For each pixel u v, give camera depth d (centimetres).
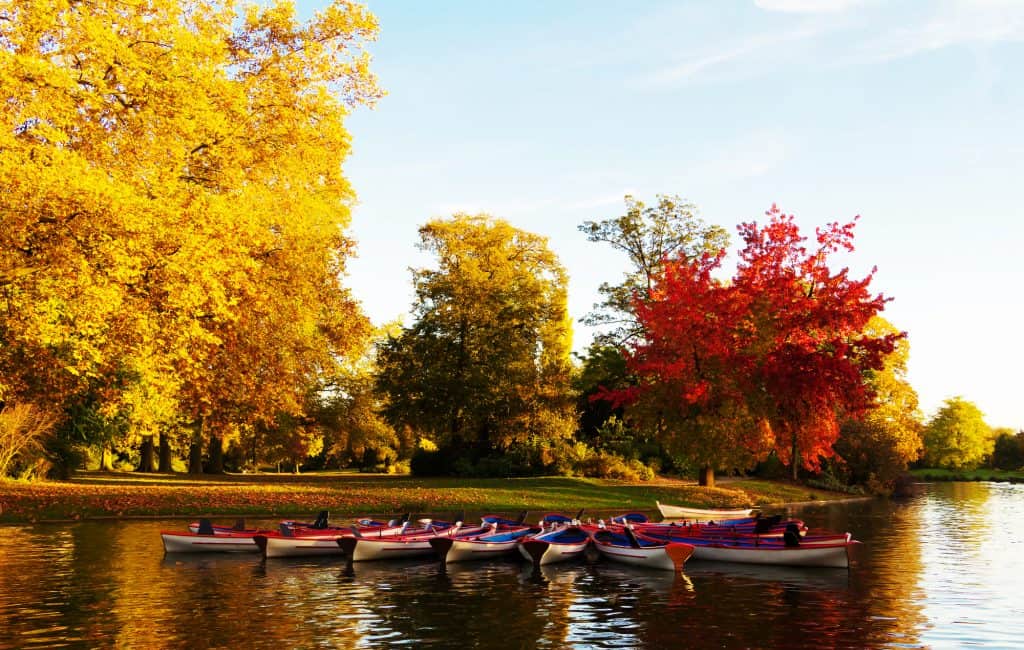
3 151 1767
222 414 2930
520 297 4944
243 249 2122
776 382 3039
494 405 4800
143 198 1923
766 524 2075
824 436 3250
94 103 1931
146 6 2117
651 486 3878
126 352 2114
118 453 5991
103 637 1173
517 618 1328
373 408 6300
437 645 1143
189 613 1345
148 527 2516
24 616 1309
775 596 1538
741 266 3266
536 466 4544
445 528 2381
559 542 2016
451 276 4891
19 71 1786
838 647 1146
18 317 1959
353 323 3156
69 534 2339
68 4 1958
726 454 3266
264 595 1520
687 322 3173
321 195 2919
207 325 2525
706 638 1195
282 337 2938
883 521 3155
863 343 3056
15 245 1853
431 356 4862
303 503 2995
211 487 3316
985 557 2094
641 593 1569
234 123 2397
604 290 4691
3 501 2759
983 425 9762
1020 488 6419
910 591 1594
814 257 3181
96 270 1881
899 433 6216
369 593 1553
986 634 1227
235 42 2641
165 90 2020
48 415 3291
